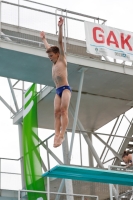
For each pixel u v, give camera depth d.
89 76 37.84
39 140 41.94
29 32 39.44
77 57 35.78
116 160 43.62
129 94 41.81
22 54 34.03
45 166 40.91
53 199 44.72
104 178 27.39
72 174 26.27
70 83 39.16
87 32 35.84
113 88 40.41
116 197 36.50
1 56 34.34
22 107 44.06
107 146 43.38
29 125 39.47
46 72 37.03
